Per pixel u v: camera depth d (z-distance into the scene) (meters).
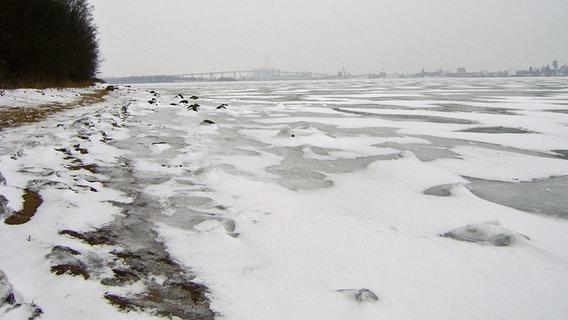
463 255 3.72
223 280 3.15
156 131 9.88
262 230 4.14
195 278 3.16
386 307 2.86
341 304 2.86
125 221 4.14
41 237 3.48
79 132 8.39
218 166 6.82
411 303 2.92
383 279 3.24
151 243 3.71
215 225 4.17
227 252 3.63
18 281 2.77
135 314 2.61
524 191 5.94
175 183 5.61
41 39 18.02
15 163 5.70
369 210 4.96
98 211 4.29
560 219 4.80
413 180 6.29
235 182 5.79
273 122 12.83
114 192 5.03
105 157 6.82
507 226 4.52
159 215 4.43
